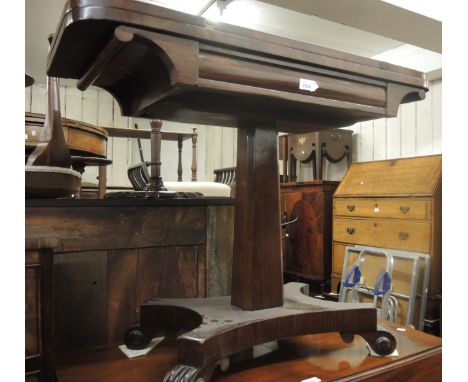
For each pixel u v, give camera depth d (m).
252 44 0.68
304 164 3.98
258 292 0.82
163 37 0.61
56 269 0.94
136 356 0.90
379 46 3.10
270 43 0.70
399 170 2.52
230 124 0.91
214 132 4.27
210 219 1.13
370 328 0.86
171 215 1.08
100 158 1.80
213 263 1.13
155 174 1.36
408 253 2.25
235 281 0.86
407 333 1.03
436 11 2.11
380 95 0.86
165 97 0.71
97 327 0.98
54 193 0.95
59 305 0.94
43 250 0.68
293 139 3.49
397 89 0.87
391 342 0.88
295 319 0.79
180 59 0.62
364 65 0.81
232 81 0.68
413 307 2.15
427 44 2.50
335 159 3.37
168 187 1.99
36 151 0.95
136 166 1.88
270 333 0.76
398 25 2.19
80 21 0.58
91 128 1.84
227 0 2.39
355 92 0.82
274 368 0.81
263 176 0.85
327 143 3.31
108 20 0.57
